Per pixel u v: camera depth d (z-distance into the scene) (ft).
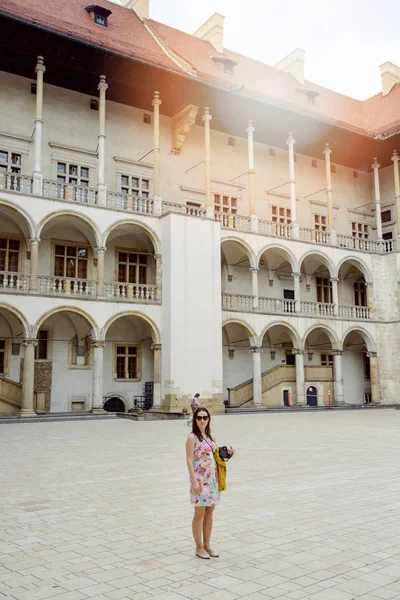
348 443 53.26
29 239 84.79
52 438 56.80
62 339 94.73
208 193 102.89
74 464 40.19
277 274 121.49
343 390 127.24
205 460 20.34
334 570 18.61
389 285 125.18
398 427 70.44
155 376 92.94
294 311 112.16
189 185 110.32
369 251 125.29
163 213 95.86
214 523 24.54
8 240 90.79
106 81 97.45
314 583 17.46
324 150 125.90
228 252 113.29
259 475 36.06
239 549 20.88
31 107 95.30
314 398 118.42
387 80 150.71
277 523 24.54
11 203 82.53
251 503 28.27
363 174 139.54
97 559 19.72
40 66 88.07
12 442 53.31
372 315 123.75
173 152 109.09
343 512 26.48
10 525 24.20
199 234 96.94
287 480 34.40
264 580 17.70
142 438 56.80
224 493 30.63
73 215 87.86
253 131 114.11
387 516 25.79
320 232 119.34
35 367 91.91
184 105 104.63
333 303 118.11
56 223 92.53
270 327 109.91
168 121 109.70
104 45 89.51
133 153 104.53
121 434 60.80
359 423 76.89
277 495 30.14
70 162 97.60
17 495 30.09
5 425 72.54
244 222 109.70
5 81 93.50
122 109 104.63
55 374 93.40
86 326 95.61
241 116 110.93
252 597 16.37
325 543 21.63
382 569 18.70
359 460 42.47
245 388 108.99
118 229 96.17
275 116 111.75
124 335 101.19
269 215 120.98
